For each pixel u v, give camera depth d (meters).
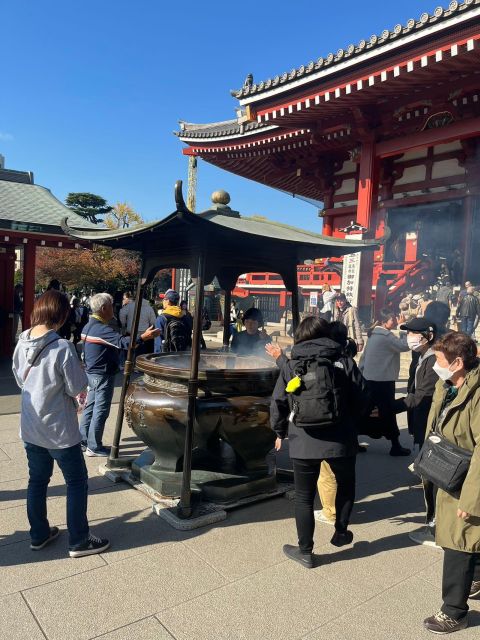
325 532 3.64
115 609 2.59
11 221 9.73
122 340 5.01
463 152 15.22
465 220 16.11
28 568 2.96
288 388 3.02
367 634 2.47
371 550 3.37
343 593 2.83
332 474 3.74
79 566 3.00
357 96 12.05
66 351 2.97
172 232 3.88
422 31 9.38
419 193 16.28
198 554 3.20
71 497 3.07
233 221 4.36
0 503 3.84
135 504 3.94
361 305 13.12
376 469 5.13
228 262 4.03
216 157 18.83
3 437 5.55
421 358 4.32
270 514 3.86
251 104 13.48
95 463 4.89
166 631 2.44
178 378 3.82
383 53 10.20
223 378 3.81
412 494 4.46
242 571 3.02
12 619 2.48
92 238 4.41
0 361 10.81
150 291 34.84
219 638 2.40
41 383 2.95
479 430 2.39
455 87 11.16
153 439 4.05
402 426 7.08
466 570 2.47
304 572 3.04
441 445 2.56
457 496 2.47
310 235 4.63
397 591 2.87
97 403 5.10
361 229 12.70
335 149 17.09
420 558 3.28
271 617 2.58
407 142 13.11
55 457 3.03
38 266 35.12
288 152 18.08
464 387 2.53
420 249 18.25
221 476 4.15
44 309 3.05
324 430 3.06
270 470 4.36
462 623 2.52
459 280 16.05
